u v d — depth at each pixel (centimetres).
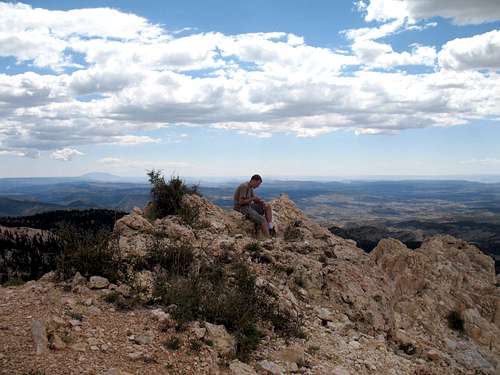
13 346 687
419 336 1423
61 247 1041
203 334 820
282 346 923
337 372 869
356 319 1205
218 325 870
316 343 988
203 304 910
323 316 1132
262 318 995
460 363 1346
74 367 656
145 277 1014
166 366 717
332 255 1488
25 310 820
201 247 1211
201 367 737
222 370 754
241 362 795
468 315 1619
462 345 1474
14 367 632
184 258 1095
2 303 851
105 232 1060
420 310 1587
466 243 2334
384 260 1845
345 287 1281
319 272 1316
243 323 894
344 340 1052
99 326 793
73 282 944
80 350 705
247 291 1041
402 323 1456
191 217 1473
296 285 1237
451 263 2017
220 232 1465
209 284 1021
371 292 1317
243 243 1330
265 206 1620
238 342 853
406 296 1677
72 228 1070
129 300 905
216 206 1662
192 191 1664
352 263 1468
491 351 1514
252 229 1589
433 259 2023
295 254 1386
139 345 756
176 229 1295
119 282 971
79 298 883
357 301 1245
